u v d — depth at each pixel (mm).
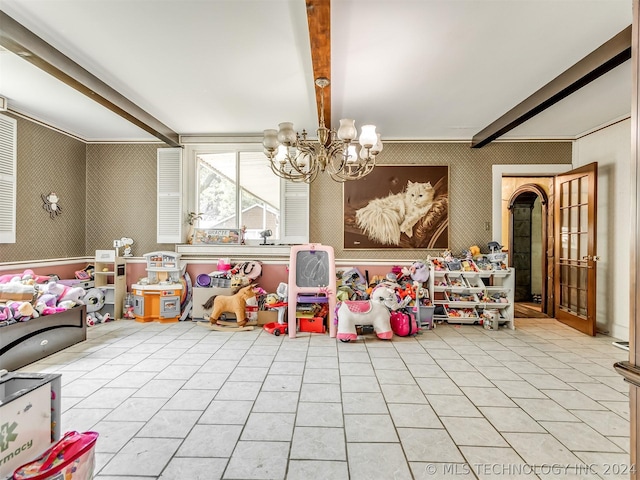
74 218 4758
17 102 3645
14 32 2273
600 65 2549
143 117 3877
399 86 3205
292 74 3021
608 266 4148
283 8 2139
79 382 2633
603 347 3574
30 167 4020
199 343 3621
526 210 6621
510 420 2123
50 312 3260
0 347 2750
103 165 4992
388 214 4848
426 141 4848
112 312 4719
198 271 4895
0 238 3613
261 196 5039
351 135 2570
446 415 2178
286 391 2502
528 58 2711
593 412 2229
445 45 2523
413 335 3955
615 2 2062
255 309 4359
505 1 2057
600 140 4301
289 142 2664
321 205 4906
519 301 6574
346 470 1667
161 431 1982
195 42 2525
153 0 2066
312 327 4094
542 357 3256
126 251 4887
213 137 4859
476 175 4836
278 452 1800
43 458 1396
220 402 2328
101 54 2688
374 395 2445
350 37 2416
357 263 4859
